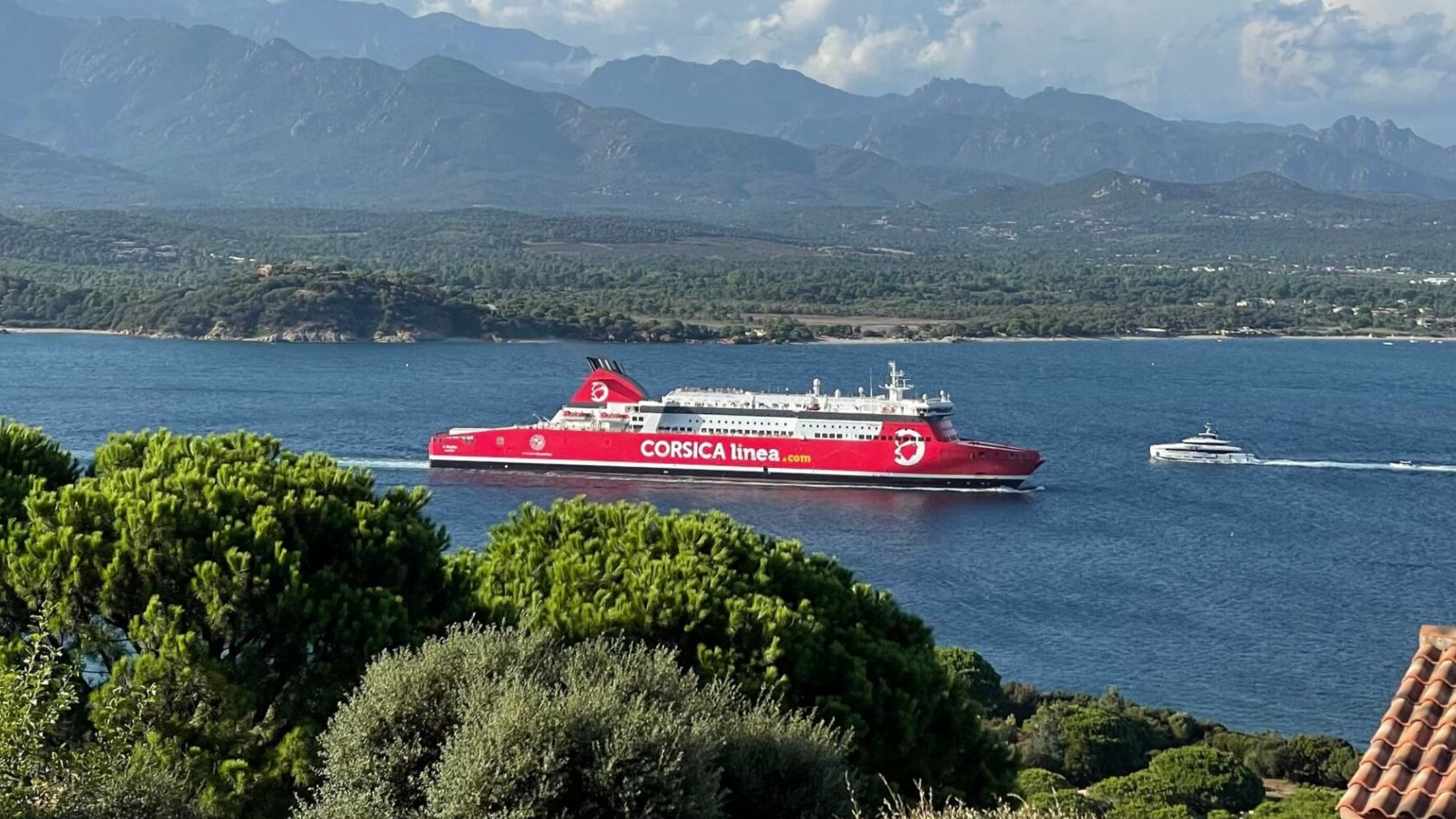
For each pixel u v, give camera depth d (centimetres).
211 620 6494
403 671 5756
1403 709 3781
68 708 6200
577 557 7819
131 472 7256
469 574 7931
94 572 6556
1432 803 3497
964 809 5922
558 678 5834
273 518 6831
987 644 15050
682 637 7306
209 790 5997
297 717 6488
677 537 8200
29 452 8131
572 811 5228
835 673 7400
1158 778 10781
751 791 5759
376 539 7144
